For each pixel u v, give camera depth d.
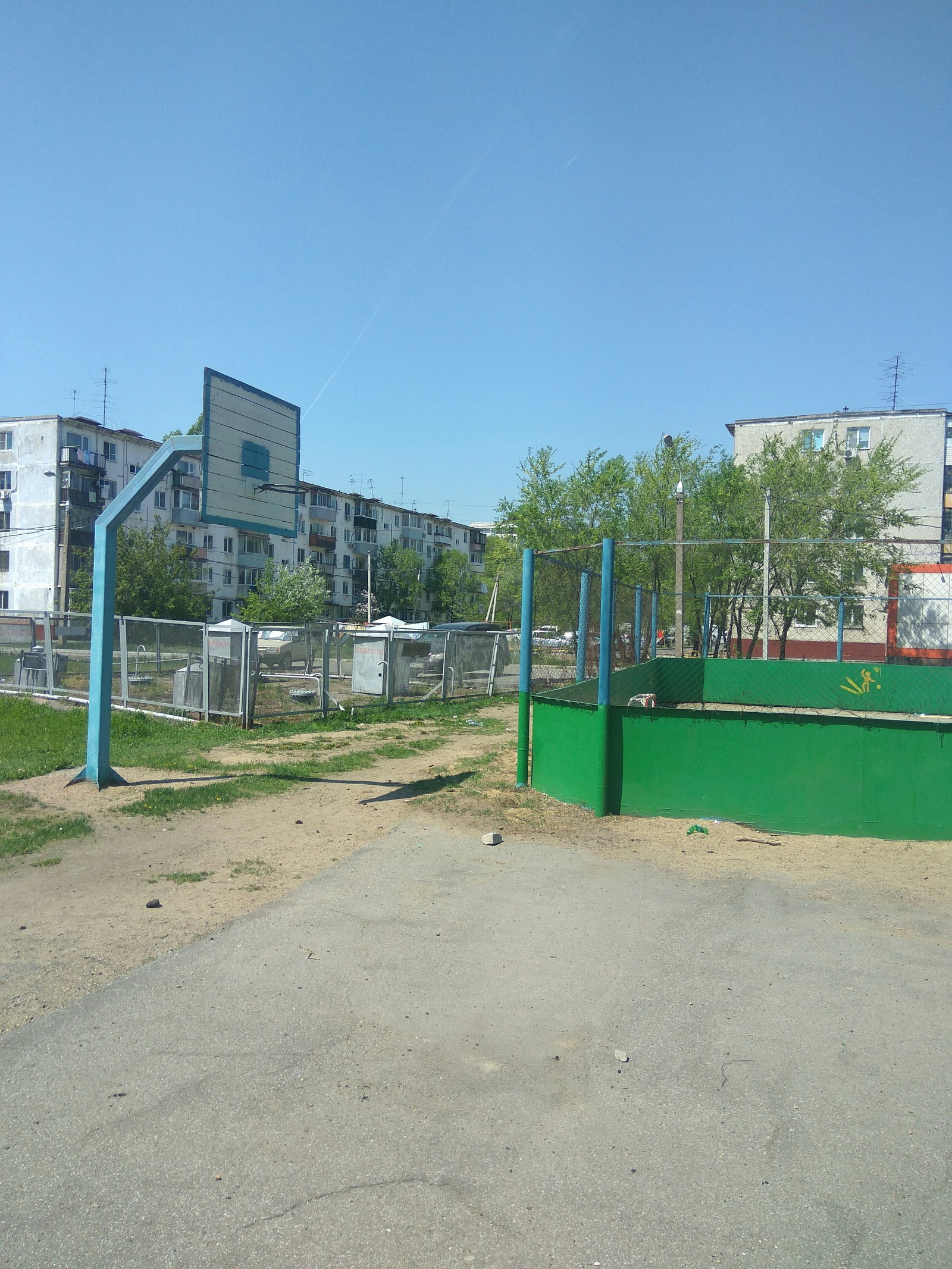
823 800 7.13
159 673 15.34
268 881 5.96
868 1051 3.69
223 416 8.69
